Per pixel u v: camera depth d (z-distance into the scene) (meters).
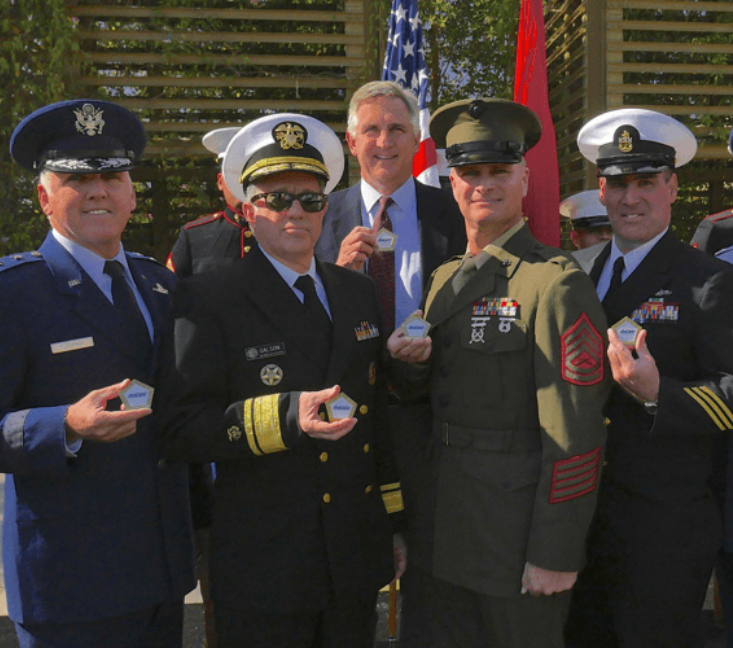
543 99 3.66
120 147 2.06
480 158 2.13
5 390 1.88
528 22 3.71
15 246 6.59
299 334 2.04
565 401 1.97
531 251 2.19
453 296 2.26
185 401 1.96
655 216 2.35
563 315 2.00
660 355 2.26
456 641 2.24
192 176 7.64
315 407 1.82
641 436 2.28
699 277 2.26
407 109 2.89
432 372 2.32
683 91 6.82
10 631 3.40
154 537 2.04
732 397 2.06
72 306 1.99
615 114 2.42
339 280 2.24
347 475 2.07
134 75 6.71
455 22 8.89
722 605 2.71
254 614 1.97
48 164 1.98
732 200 8.59
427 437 2.46
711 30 6.73
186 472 2.24
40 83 6.50
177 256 3.56
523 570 2.04
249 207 2.09
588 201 4.01
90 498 1.95
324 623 2.05
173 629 2.16
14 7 6.45
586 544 2.40
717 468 2.46
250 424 1.87
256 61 6.70
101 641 1.97
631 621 2.32
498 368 2.12
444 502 2.20
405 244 2.98
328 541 2.00
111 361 2.01
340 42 6.70
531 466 2.07
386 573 2.15
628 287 2.36
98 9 6.48
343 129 7.04
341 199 3.15
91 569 1.93
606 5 6.67
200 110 7.01
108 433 1.77
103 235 2.04
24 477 1.95
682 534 2.24
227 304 2.02
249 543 1.99
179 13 6.57
